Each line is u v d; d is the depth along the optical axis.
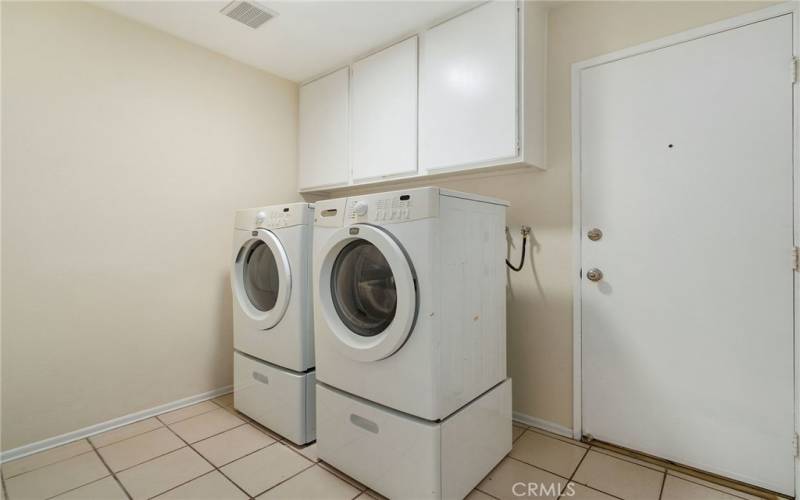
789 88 1.46
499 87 1.87
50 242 1.90
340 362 1.67
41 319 1.88
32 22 1.85
